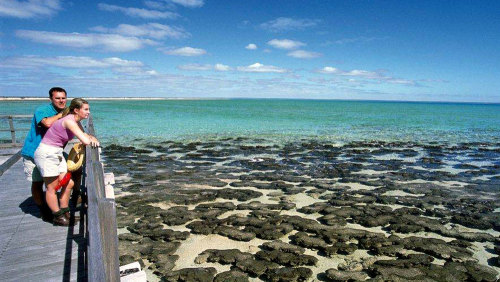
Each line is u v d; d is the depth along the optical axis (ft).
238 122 135.23
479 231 28.86
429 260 23.15
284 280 20.72
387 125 133.39
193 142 79.30
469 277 21.04
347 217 31.19
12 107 209.67
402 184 43.70
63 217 18.37
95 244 9.43
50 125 17.76
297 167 53.26
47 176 16.96
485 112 280.31
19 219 19.22
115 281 10.66
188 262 22.98
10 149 40.32
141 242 25.54
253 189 40.52
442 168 54.39
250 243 25.80
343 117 179.01
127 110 219.20
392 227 28.53
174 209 32.48
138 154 62.13
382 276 21.02
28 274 13.78
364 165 55.57
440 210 33.47
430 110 308.40
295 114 200.34
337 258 23.67
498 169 54.39
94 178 12.50
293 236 26.53
